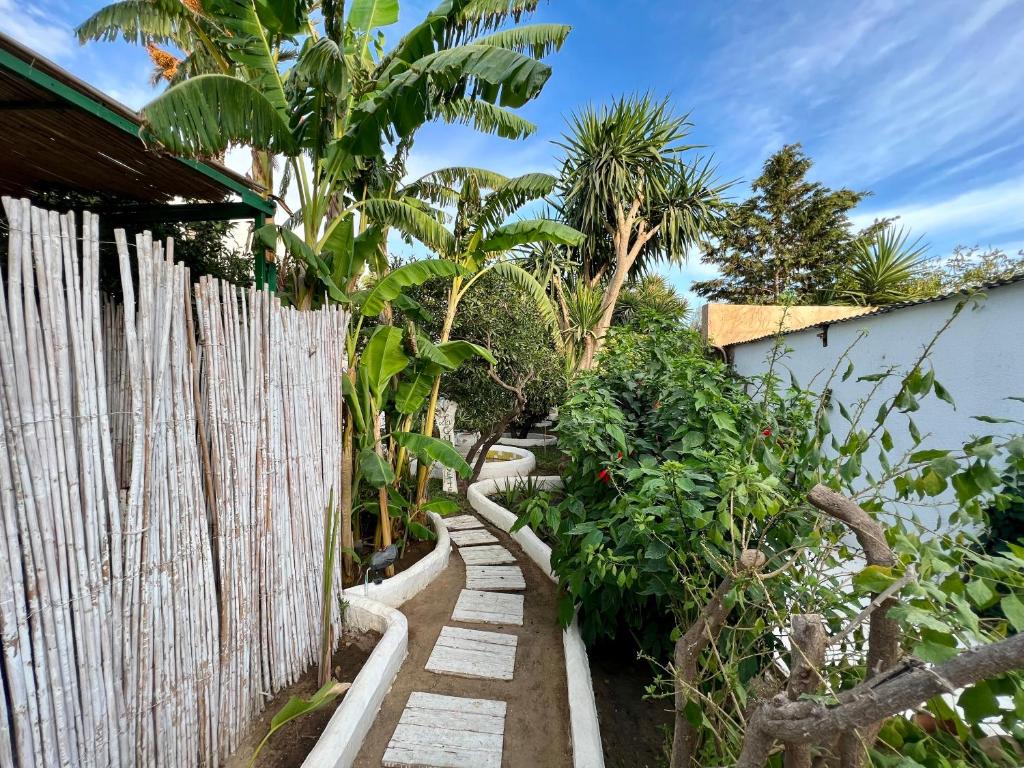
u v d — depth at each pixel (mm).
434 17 3162
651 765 2072
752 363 6172
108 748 1442
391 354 3453
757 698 1228
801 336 5121
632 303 11156
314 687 2346
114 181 3414
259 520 2143
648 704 2471
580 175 9820
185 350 1753
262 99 2762
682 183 9977
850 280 8406
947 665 611
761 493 1444
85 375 1394
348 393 3316
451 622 3186
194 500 1786
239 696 2010
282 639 2297
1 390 1203
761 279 15477
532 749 2152
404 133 3059
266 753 1969
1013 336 2920
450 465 3475
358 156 3432
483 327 5566
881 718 652
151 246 1598
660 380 3162
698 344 3951
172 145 2240
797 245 15266
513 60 2607
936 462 1082
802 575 1509
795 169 15500
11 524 1221
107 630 1450
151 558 1596
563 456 7535
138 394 1548
